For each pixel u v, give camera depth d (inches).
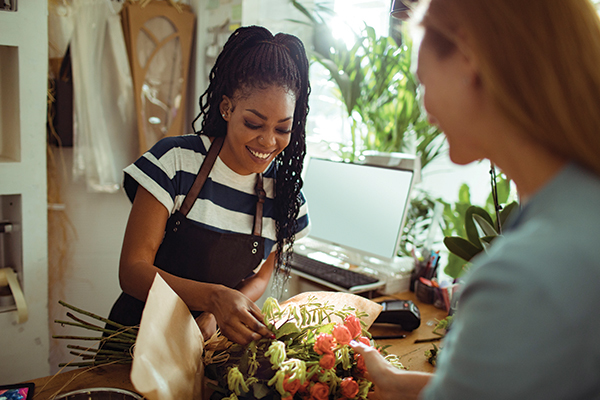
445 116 19.0
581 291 14.2
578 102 15.6
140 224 40.7
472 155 19.8
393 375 25.0
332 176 75.5
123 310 48.2
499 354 14.6
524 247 15.4
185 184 43.3
